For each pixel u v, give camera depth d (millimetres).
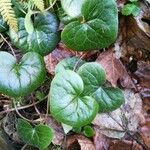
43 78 246
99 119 277
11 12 237
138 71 288
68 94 234
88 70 247
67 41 245
